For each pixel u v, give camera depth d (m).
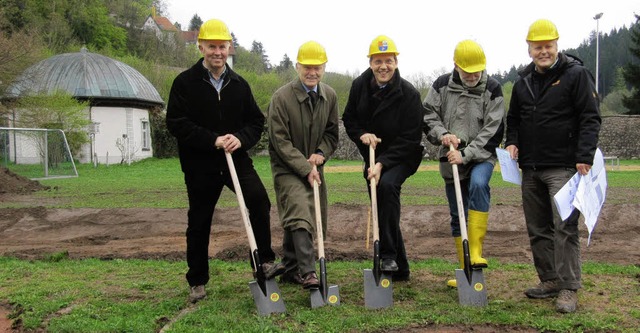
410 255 8.23
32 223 11.79
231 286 6.09
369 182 5.99
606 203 11.88
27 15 56.88
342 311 5.04
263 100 50.53
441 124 5.82
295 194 5.50
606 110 73.38
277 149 5.61
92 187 18.36
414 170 5.79
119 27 72.06
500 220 10.68
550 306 5.23
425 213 11.12
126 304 5.43
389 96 5.66
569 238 5.11
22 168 24.77
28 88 32.09
